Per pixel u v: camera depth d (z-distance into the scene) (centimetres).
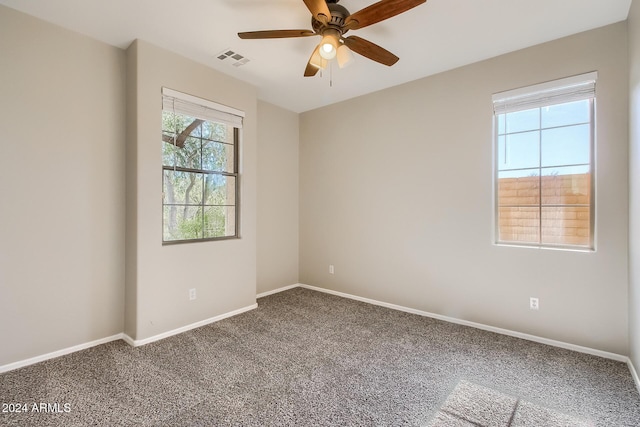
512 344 269
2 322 219
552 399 192
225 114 328
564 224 267
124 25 242
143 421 171
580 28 246
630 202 224
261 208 417
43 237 236
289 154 455
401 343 272
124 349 256
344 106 413
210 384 207
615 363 234
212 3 215
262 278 420
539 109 277
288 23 240
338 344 270
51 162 239
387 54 224
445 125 325
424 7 219
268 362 238
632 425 169
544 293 270
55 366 228
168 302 284
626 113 233
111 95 270
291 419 173
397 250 364
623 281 237
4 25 218
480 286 305
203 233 323
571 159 263
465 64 309
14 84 223
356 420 173
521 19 234
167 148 295
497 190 300
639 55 196
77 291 253
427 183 339
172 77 283
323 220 440
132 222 268
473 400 191
